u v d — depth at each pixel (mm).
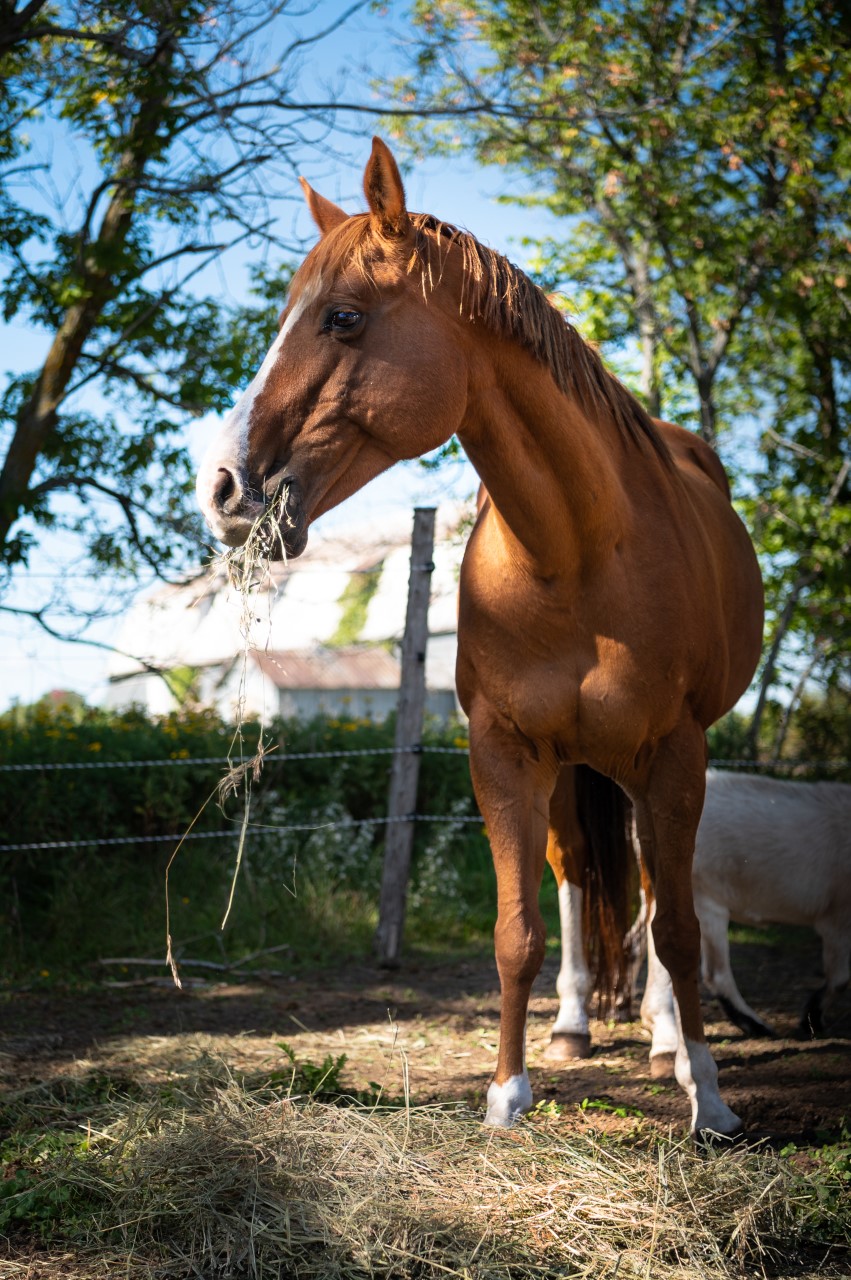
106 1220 2346
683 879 2836
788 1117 3068
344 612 21547
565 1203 2314
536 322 2568
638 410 2955
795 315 9539
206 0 5859
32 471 6422
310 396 2367
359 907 6633
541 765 2812
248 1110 2676
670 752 2820
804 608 9875
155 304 6543
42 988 4977
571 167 9852
